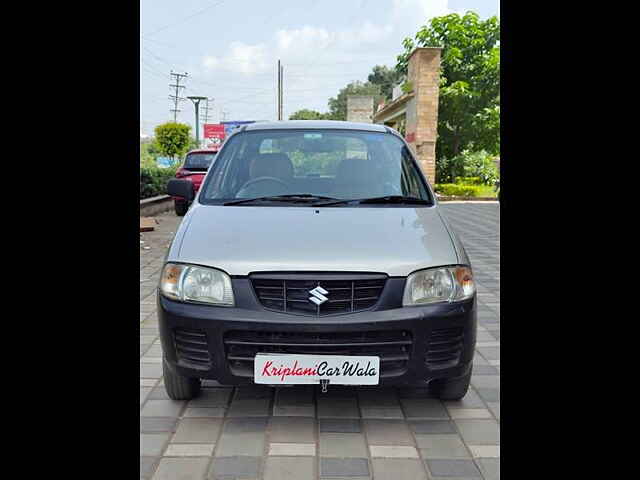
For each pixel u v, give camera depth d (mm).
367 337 2709
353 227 3092
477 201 19562
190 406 3158
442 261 2869
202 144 41625
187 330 2775
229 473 2525
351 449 2730
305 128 4141
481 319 4988
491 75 21531
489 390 3410
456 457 2664
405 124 22828
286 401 3229
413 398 3285
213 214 3299
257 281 2748
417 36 22750
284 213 3275
